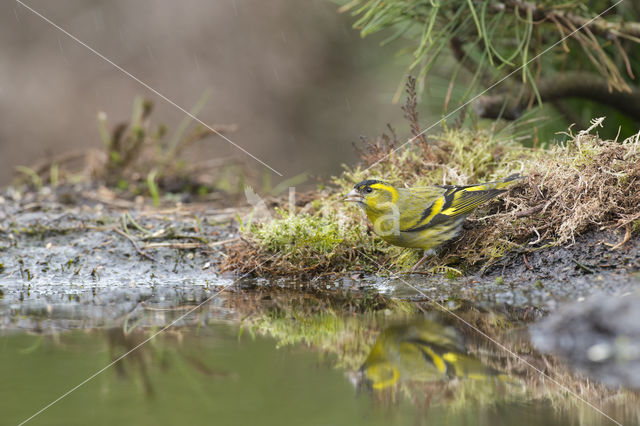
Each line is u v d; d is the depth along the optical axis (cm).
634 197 872
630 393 561
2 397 579
